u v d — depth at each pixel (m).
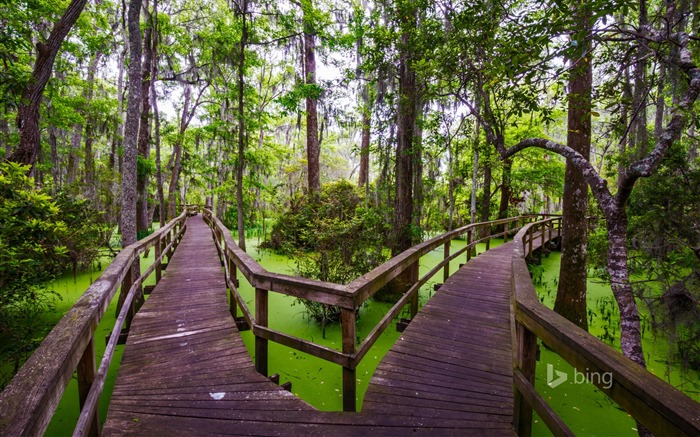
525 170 16.62
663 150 2.93
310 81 13.48
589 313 7.41
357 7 9.89
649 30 3.34
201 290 5.43
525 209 25.22
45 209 4.29
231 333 3.80
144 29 14.95
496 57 3.56
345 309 2.58
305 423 2.27
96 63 18.94
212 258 8.27
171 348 3.42
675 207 5.32
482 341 3.84
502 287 5.96
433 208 15.81
